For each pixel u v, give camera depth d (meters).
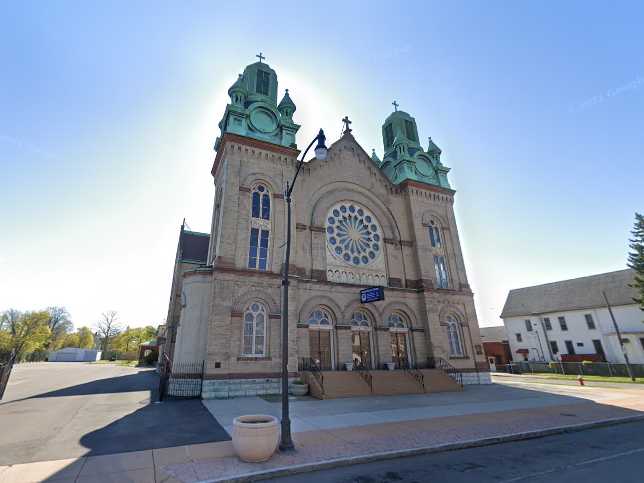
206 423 11.63
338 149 27.88
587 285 50.38
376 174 29.27
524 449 9.28
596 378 33.53
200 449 8.69
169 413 13.42
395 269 26.73
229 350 18.33
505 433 10.42
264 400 16.61
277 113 25.45
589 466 7.71
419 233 28.20
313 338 21.78
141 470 7.23
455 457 8.57
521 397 18.48
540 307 53.91
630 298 43.53
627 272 46.84
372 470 7.64
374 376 20.16
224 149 23.72
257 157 23.30
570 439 10.37
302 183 24.86
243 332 19.09
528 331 54.53
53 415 13.02
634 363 38.22
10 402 16.16
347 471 7.59
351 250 25.62
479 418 12.65
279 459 7.96
